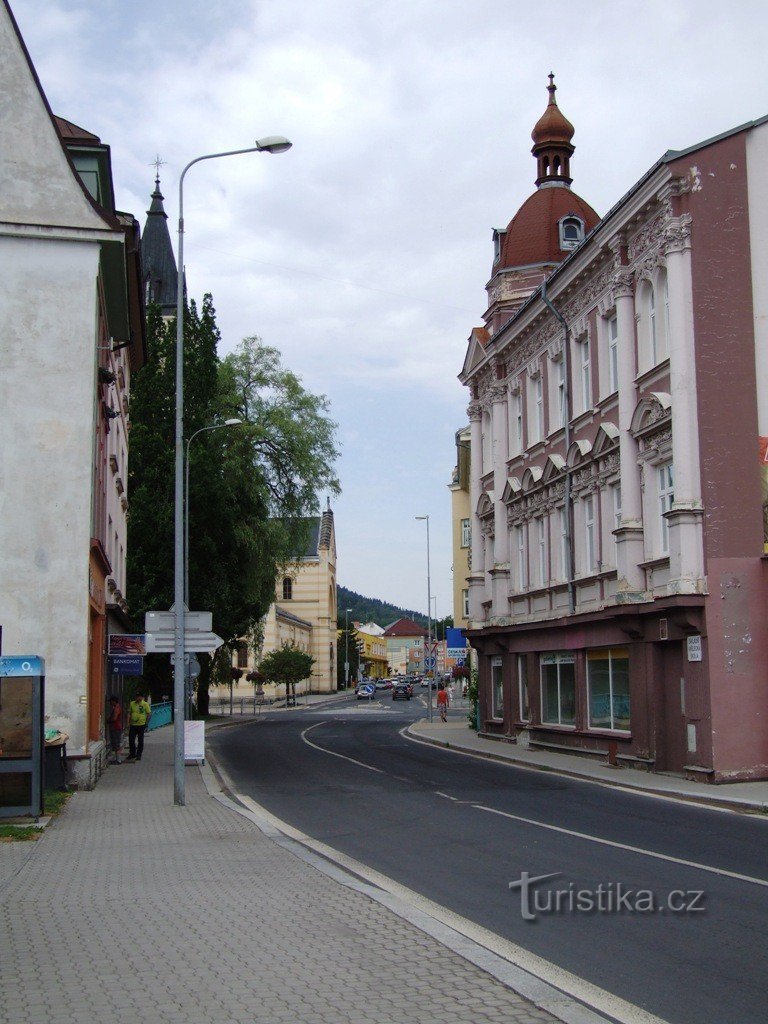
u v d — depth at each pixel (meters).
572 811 17.84
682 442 22.80
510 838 14.51
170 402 46.31
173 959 7.64
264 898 9.95
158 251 67.88
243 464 50.00
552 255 39.22
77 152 24.58
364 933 8.49
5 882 10.80
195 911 9.34
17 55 22.41
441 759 30.66
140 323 32.53
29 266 21.81
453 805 18.88
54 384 21.50
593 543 29.34
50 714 20.58
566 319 31.34
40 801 15.55
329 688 131.62
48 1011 6.37
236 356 55.00
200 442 46.41
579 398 30.66
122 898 9.93
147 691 49.91
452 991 6.83
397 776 25.08
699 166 23.41
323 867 11.83
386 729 50.06
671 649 24.30
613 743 26.22
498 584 37.09
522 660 36.25
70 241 21.97
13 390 21.38
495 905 9.91
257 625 53.56
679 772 23.75
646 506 25.25
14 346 21.53
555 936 8.64
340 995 6.73
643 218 25.27
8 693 15.52
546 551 33.31
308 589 131.88
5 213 21.84
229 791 21.52
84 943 8.12
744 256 23.39
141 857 12.57
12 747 15.45
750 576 22.48
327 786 22.69
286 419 53.25
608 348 28.55
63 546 21.00
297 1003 6.56
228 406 52.97
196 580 45.16
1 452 21.14
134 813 17.17
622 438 26.11
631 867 11.96
